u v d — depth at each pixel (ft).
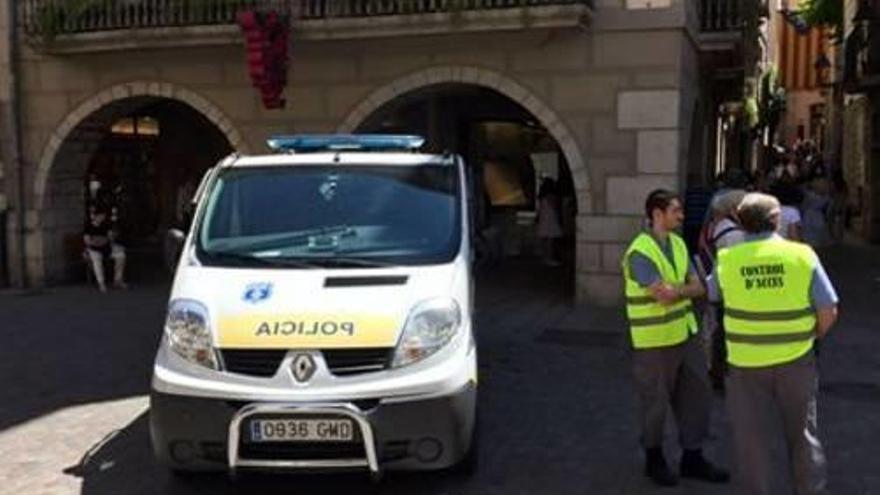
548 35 43.50
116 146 64.18
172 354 18.92
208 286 19.60
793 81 112.78
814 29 108.78
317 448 18.12
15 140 51.96
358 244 20.90
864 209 81.46
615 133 43.55
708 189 47.29
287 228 21.33
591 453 22.48
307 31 44.88
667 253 19.49
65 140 51.65
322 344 18.17
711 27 53.01
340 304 18.78
